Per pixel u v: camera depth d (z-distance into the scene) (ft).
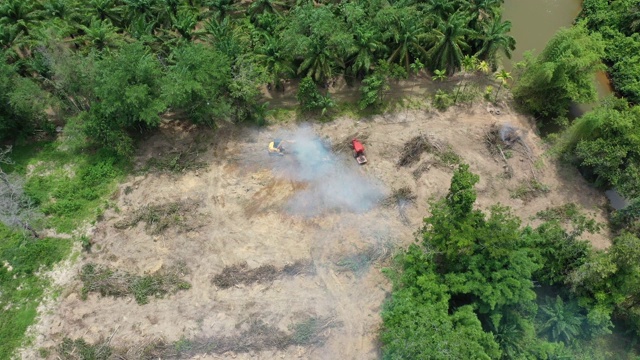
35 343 121.08
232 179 150.41
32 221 139.33
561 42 149.38
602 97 170.19
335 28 158.20
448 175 148.15
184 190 148.05
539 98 159.53
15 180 147.74
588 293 117.80
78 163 155.02
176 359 118.01
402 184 146.20
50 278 131.64
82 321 123.75
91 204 145.69
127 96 140.77
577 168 150.92
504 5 199.72
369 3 167.22
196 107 153.48
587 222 125.08
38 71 158.71
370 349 118.11
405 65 169.68
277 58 159.12
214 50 155.53
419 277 112.16
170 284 128.67
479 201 142.92
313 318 122.42
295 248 134.92
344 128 161.68
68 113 164.86
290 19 165.99
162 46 166.50
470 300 115.75
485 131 159.12
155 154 156.87
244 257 133.39
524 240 119.96
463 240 108.78
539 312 120.78
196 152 157.17
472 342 98.68
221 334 120.57
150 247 136.05
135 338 120.57
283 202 144.36
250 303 125.59
